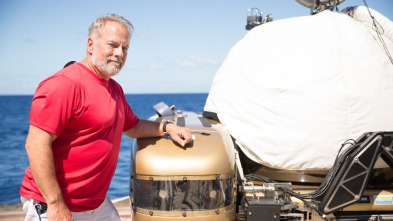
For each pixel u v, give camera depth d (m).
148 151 2.37
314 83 2.69
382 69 2.76
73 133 2.17
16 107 91.75
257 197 2.57
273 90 2.76
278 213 2.44
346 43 2.80
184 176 2.24
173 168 2.24
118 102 2.45
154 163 2.27
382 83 2.72
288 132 2.70
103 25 2.21
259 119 2.83
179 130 2.46
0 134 37.12
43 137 2.01
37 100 2.03
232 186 2.37
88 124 2.18
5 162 19.41
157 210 2.24
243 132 2.89
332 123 2.64
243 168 3.16
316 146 2.66
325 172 2.77
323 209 2.50
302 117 2.67
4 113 72.44
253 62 3.00
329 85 2.67
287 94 2.72
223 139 2.53
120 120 2.43
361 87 2.67
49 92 2.03
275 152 2.74
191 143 2.44
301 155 2.69
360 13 3.28
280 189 2.62
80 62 2.35
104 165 2.33
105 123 2.23
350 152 2.48
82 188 2.25
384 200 2.64
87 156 2.21
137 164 2.34
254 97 2.88
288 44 2.89
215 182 2.27
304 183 2.84
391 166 2.62
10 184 13.21
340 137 2.64
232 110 3.03
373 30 3.11
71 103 2.09
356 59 2.75
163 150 2.36
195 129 2.70
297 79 2.72
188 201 2.24
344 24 2.91
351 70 2.71
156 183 2.25
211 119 3.32
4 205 5.04
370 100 2.66
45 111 2.01
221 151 2.38
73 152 2.18
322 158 2.66
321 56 2.76
